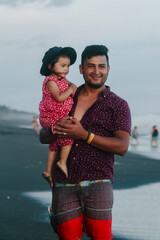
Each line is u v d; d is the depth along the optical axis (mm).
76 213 3684
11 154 15969
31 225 6379
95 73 3648
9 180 10555
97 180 3613
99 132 3637
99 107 3633
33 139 21688
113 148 3547
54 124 3617
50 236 5863
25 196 8516
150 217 6977
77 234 3711
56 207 3732
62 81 3738
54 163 3824
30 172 11992
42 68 3770
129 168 13570
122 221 6727
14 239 5695
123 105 3635
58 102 3684
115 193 9172
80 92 3859
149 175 11930
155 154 19016
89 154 3617
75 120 3520
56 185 3746
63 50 3662
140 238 5824
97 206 3607
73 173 3643
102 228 3643
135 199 8477
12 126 31297
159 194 9000
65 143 3631
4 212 7148
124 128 3613
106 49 3703
